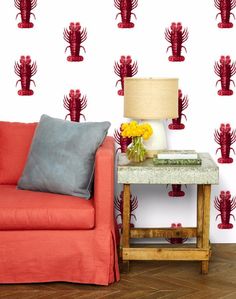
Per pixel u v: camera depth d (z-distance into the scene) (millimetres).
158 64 3682
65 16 3652
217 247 3709
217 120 3723
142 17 3646
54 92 3713
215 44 3662
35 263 2994
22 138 3492
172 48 3664
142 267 3320
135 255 3168
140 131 3203
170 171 3074
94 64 3688
